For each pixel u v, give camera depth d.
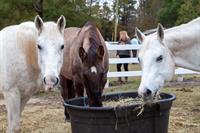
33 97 10.23
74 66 6.96
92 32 6.93
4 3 20.31
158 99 4.95
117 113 4.37
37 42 4.92
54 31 4.84
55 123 7.30
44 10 21.31
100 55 6.27
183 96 9.78
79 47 6.58
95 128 4.50
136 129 4.52
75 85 7.06
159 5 51.12
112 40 38.22
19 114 5.37
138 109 4.45
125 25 49.09
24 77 5.25
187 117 7.57
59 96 10.40
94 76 6.05
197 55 5.26
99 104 5.65
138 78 14.45
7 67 5.23
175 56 5.25
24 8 21.12
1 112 8.29
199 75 14.67
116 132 4.46
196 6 37.47
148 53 4.75
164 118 4.72
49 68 4.61
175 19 46.47
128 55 13.23
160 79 4.81
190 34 5.21
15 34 5.32
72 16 22.53
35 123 7.33
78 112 4.56
